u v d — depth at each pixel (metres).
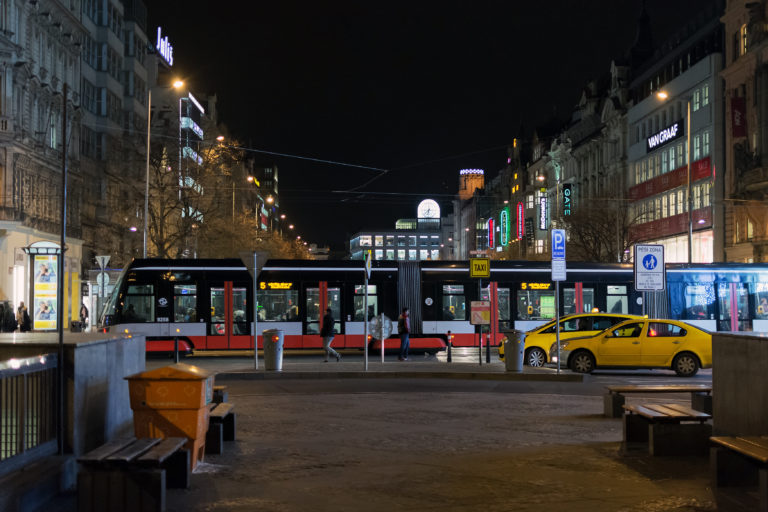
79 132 59.44
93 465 7.62
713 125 60.62
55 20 53.78
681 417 10.84
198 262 33.22
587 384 22.22
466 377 23.72
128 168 66.50
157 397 9.66
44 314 39.34
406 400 18.05
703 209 62.06
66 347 8.86
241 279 33.28
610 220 66.62
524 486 9.16
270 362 24.64
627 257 66.19
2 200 46.34
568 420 14.67
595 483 9.30
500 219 148.00
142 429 9.68
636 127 78.69
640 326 25.66
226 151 56.47
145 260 33.12
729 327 34.81
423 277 34.47
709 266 35.16
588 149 94.62
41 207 52.25
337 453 11.23
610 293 34.91
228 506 8.28
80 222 59.25
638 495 8.70
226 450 11.45
